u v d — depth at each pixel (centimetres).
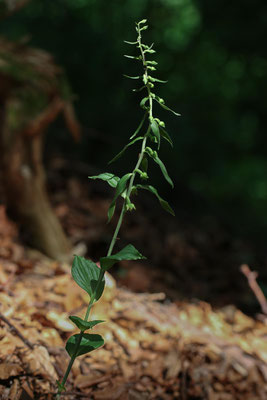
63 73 357
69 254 347
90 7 696
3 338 228
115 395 232
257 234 559
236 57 936
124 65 609
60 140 509
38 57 354
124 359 257
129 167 536
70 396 222
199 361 274
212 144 699
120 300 300
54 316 258
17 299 261
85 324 172
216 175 718
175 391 254
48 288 281
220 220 538
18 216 341
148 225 440
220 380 271
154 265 391
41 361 225
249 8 823
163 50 856
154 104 590
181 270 398
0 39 351
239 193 910
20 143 337
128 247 171
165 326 291
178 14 873
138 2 802
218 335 312
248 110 1012
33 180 343
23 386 210
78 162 469
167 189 546
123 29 718
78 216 404
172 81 887
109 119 562
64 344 247
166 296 344
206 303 351
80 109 568
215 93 941
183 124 623
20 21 588
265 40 841
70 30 599
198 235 464
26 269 299
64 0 624
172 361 263
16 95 338
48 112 342
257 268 450
